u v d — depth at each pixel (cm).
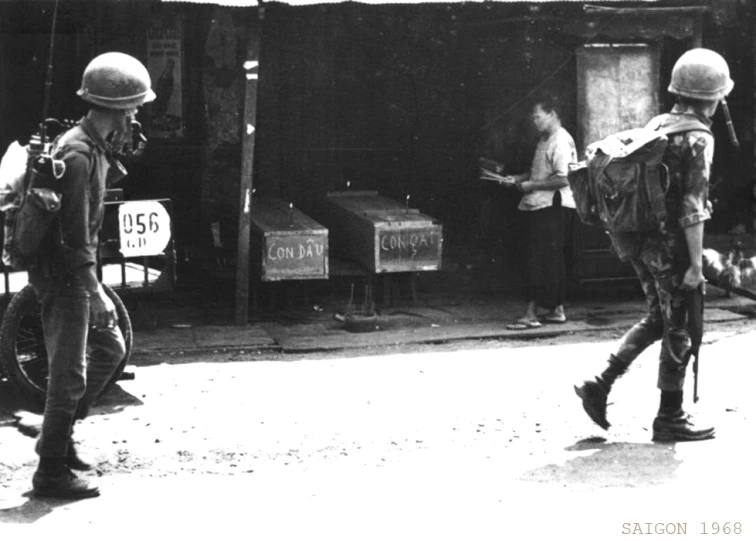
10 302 794
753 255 1352
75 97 1305
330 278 1230
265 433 752
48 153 605
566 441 727
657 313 727
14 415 793
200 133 1378
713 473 651
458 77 1427
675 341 712
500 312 1153
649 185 696
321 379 900
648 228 702
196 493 626
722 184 1503
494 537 549
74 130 611
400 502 605
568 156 1077
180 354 990
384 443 727
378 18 1415
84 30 1294
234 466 682
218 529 566
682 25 1167
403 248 1133
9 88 1288
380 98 1434
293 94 1412
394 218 1157
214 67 1374
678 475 648
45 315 618
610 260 1177
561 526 563
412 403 827
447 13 1327
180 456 702
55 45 1291
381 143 1439
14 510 599
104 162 619
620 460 680
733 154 1499
